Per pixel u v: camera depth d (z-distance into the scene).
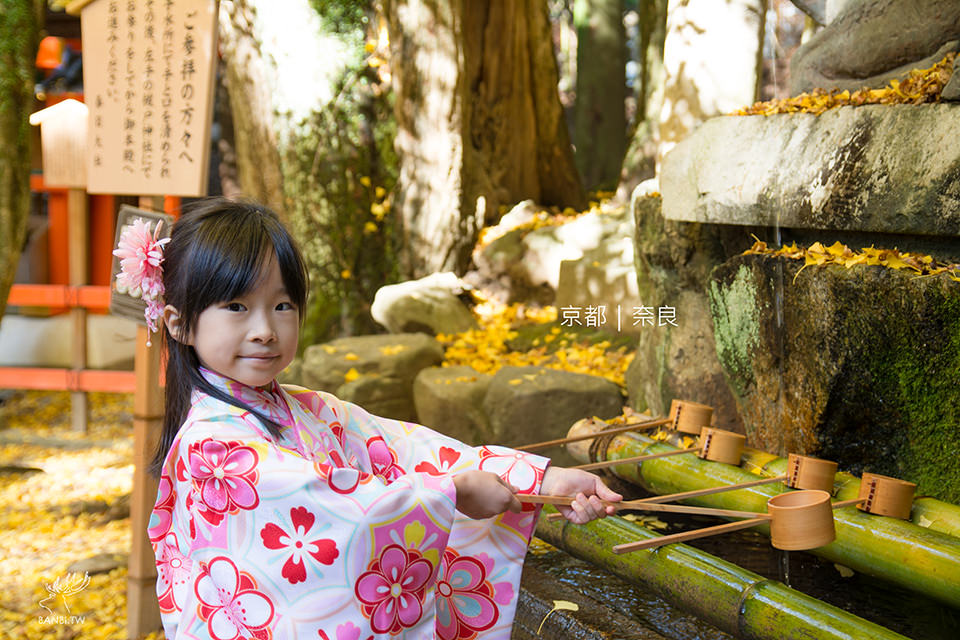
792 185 3.33
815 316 3.16
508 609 1.81
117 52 3.61
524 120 8.86
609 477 4.03
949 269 2.78
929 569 2.45
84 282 6.98
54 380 6.90
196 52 3.55
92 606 3.76
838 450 3.28
